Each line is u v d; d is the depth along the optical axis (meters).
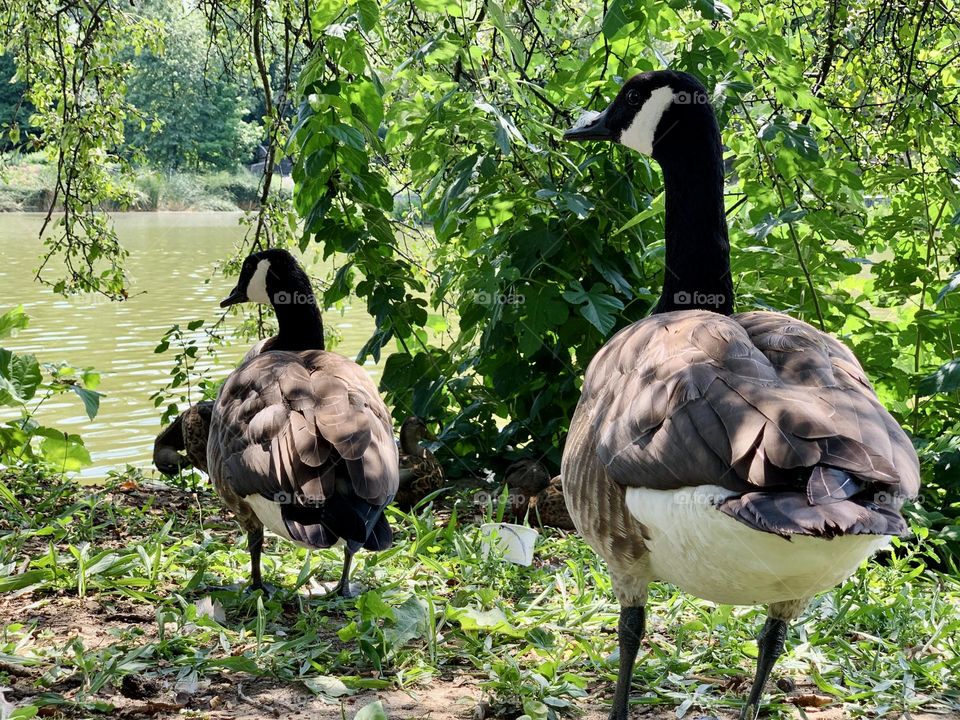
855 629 4.70
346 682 3.96
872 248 8.28
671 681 4.07
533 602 4.95
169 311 18.27
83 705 3.65
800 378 2.99
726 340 3.12
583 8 9.92
